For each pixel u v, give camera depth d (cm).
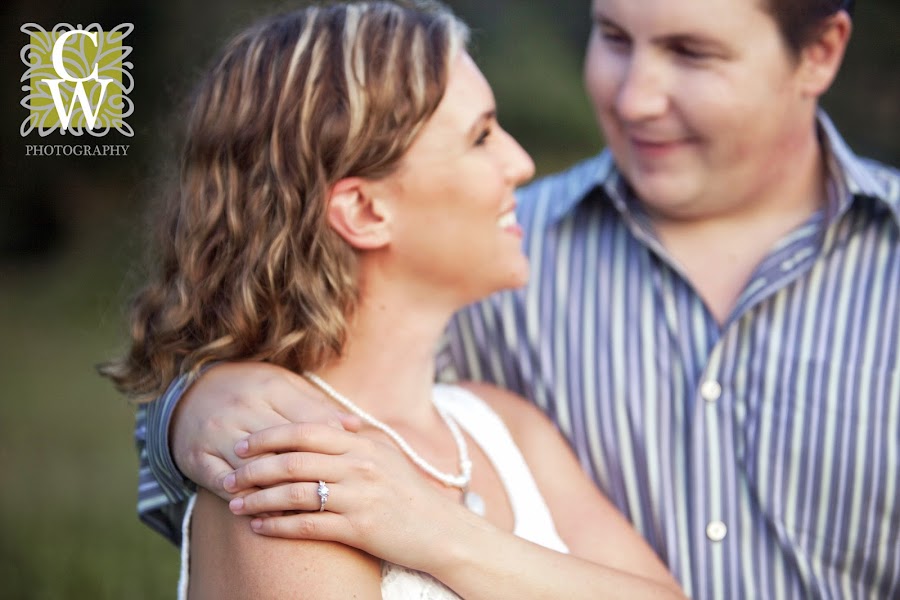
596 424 220
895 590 210
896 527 207
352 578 156
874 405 207
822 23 202
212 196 178
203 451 164
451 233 177
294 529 154
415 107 171
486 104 178
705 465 211
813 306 211
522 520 188
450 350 229
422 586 164
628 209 221
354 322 181
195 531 168
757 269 211
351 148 171
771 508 209
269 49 177
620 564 194
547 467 206
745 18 196
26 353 639
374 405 184
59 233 839
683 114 203
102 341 654
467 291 184
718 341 211
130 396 185
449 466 185
